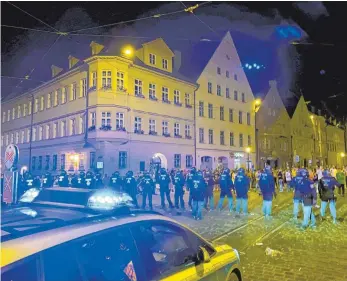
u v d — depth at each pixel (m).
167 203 15.18
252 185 23.91
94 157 24.31
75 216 2.54
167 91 28.48
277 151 42.50
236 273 3.90
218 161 33.12
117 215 2.77
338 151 63.62
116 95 23.92
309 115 52.16
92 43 25.92
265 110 41.50
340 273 5.38
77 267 2.10
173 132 28.50
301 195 9.57
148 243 3.01
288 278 5.16
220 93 34.28
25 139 34.69
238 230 8.79
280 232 8.52
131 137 24.81
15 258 1.79
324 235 8.15
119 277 2.42
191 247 3.39
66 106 28.11
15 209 2.79
